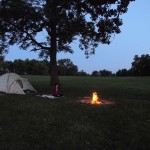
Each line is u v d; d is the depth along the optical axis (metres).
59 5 31.95
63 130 14.89
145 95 33.56
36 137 13.59
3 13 34.41
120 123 16.92
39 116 17.67
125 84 51.88
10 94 28.86
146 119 18.30
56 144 12.84
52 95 28.61
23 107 20.56
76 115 18.42
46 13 32.69
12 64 92.56
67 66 105.06
